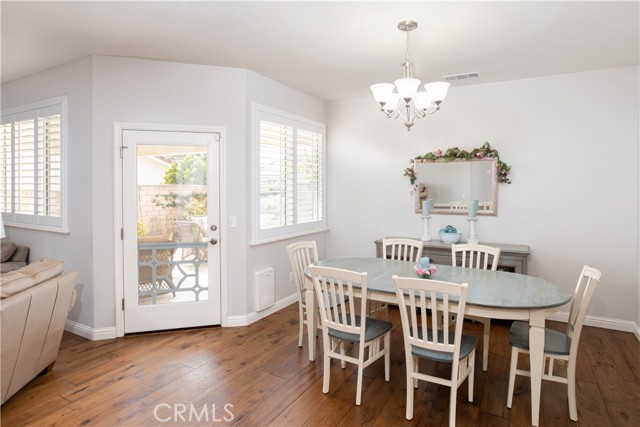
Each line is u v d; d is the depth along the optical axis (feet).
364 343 8.28
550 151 13.33
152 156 11.99
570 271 13.19
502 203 14.07
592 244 12.86
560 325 13.05
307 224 16.14
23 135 13.66
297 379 9.34
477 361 10.44
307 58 11.60
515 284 8.93
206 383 9.12
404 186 15.87
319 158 16.92
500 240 14.15
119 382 9.14
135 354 10.66
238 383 9.13
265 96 13.64
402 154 15.85
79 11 8.67
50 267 8.96
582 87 12.80
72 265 12.23
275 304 14.42
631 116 12.22
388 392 8.80
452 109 14.78
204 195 12.49
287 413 7.95
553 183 13.32
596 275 7.46
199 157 12.38
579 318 7.50
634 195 12.26
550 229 13.42
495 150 14.01
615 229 12.54
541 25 9.21
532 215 13.65
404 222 15.93
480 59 11.59
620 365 10.09
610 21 9.00
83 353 10.71
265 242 13.66
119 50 11.03
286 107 14.74
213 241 12.51
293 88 15.06
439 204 15.07
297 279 11.30
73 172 11.99
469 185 14.52
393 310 14.82
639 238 12.05
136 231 11.92
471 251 11.21
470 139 14.53
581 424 7.60
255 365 10.05
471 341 8.21
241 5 8.36
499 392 8.79
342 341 8.97
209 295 12.67
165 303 12.32
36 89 13.10
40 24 9.34
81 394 8.60
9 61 11.92
